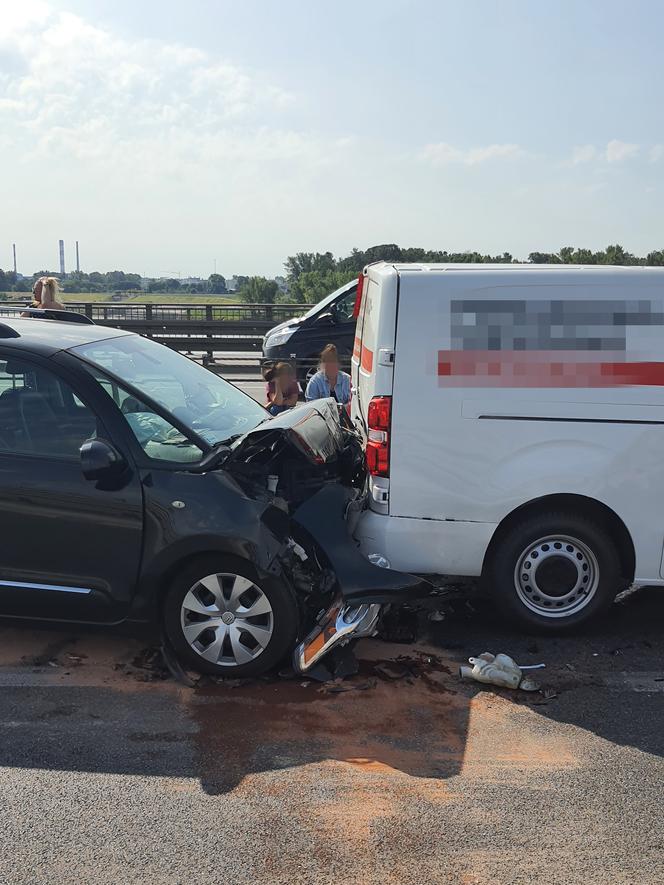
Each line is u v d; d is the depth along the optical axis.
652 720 3.77
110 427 4.04
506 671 4.03
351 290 12.67
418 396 4.39
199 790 3.15
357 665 4.18
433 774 3.29
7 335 4.29
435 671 4.21
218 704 3.82
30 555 4.05
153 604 4.01
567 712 3.82
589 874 2.73
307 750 3.44
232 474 4.03
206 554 3.93
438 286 4.36
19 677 4.06
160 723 3.64
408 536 4.49
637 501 4.41
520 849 2.85
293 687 3.98
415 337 4.37
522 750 3.49
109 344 4.71
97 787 3.16
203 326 20.00
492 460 4.40
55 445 4.06
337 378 7.93
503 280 4.34
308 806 3.06
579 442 4.38
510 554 4.54
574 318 4.33
